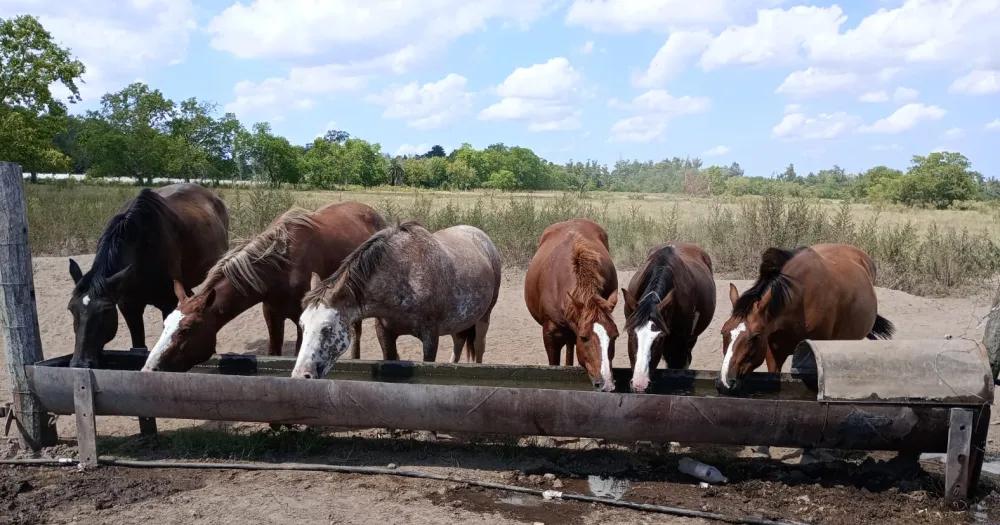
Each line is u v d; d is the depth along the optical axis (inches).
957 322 365.7
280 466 185.9
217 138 1863.9
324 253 243.1
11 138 884.6
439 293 221.9
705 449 204.1
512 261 537.3
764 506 167.9
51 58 954.1
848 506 167.2
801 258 203.9
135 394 183.5
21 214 193.0
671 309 205.0
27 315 196.2
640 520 160.6
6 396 245.6
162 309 255.4
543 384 217.0
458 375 219.1
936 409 164.1
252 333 343.3
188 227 264.1
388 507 163.9
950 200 1493.6
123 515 158.2
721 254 530.3
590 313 186.7
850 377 164.4
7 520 154.6
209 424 224.1
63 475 183.5
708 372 208.2
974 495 171.0
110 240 218.4
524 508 165.5
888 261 501.7
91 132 1695.4
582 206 674.2
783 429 168.2
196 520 155.8
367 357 312.3
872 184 1919.3
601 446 203.9
